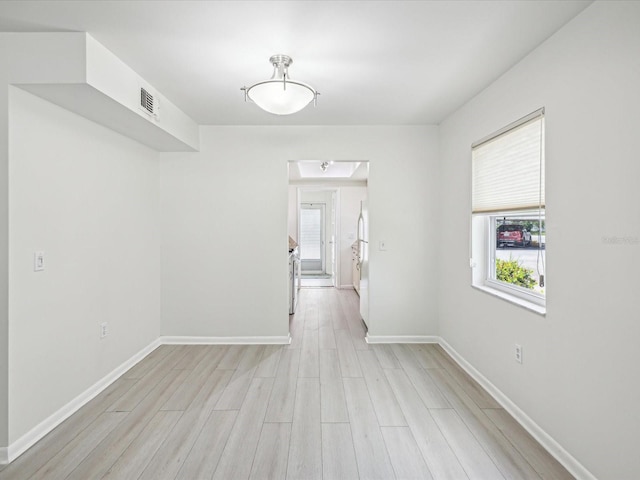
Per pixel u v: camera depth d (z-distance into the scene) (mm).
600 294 1764
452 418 2500
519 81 2469
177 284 4039
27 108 2189
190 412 2576
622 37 1627
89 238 2770
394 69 2613
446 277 3832
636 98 1561
